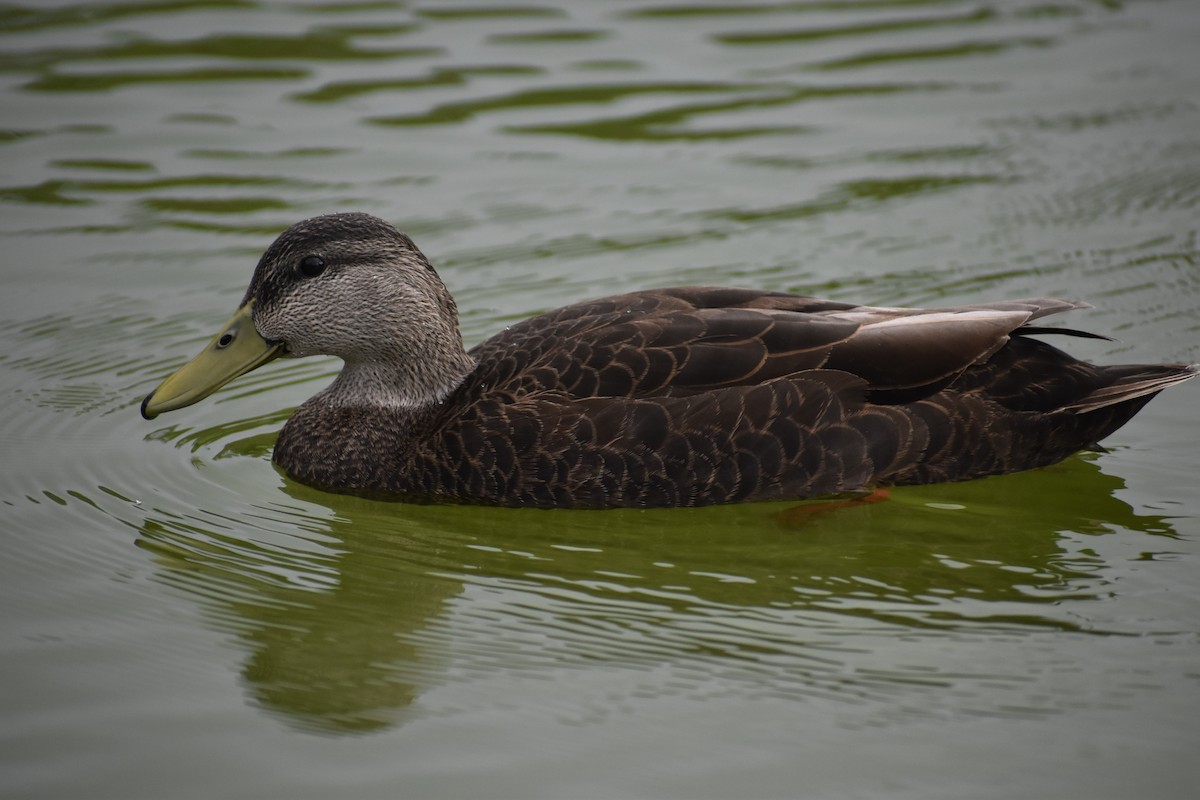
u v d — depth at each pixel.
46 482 12.84
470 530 12.03
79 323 16.09
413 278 12.99
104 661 9.96
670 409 11.87
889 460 12.06
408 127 20.83
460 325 15.88
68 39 23.22
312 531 12.06
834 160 19.92
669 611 10.63
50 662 9.92
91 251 17.64
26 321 16.08
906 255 17.34
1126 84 21.92
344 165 19.73
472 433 12.21
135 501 12.55
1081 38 23.67
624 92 21.88
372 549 11.73
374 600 10.90
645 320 12.33
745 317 12.24
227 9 24.56
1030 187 19.02
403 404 13.02
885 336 12.12
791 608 10.64
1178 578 10.96
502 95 21.67
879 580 11.07
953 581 11.02
